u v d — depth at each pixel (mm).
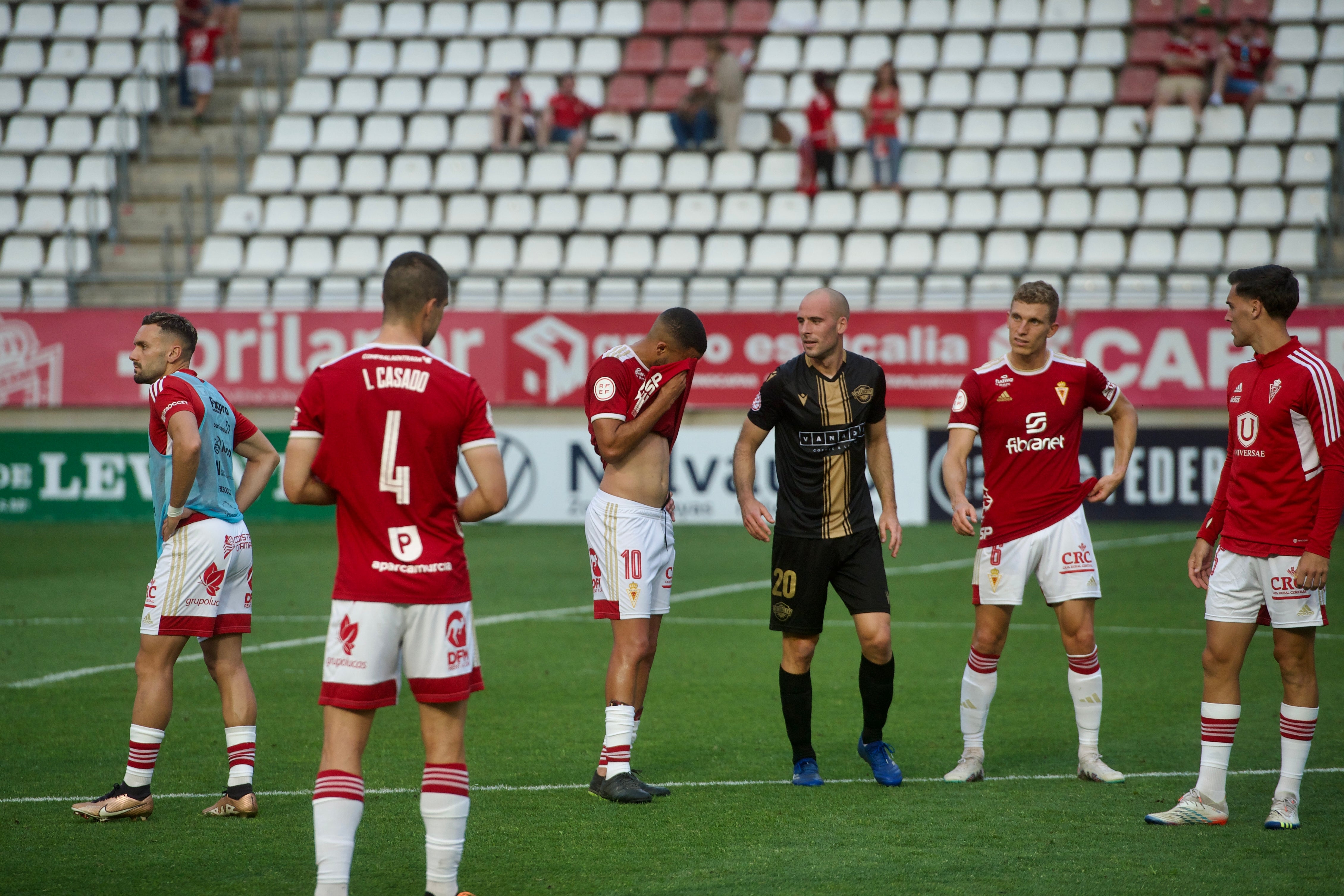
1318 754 20266
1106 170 63625
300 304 60156
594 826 16828
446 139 69938
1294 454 16312
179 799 18141
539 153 67500
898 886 14320
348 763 13102
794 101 71375
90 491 54281
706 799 18141
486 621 33406
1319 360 16172
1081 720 19109
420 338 13648
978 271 57094
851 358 18984
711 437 52125
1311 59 68062
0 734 21953
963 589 38062
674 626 32906
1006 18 73375
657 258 62688
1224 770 16656
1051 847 15742
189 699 24656
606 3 77000
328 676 13148
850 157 66562
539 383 54156
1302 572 16031
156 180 69062
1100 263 59594
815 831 16484
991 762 20188
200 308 60062
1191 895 14000
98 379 55344
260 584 38781
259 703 24266
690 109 67438
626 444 18375
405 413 13133
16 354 55531
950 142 67062
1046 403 18984
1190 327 50750
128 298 63750
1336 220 60344
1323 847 15688
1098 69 68812
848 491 18844
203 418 17391
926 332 52125
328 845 12812
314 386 13344
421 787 18188
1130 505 50562
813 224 63469
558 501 52938
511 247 63156
